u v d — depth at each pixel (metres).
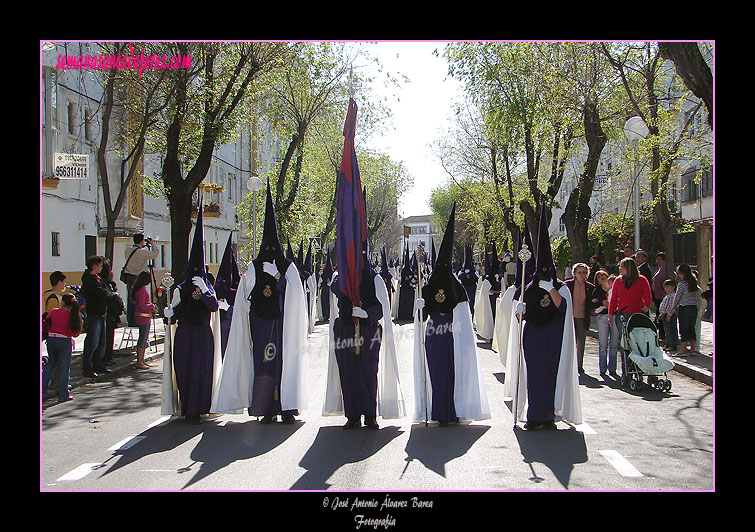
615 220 30.84
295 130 27.61
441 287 8.50
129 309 16.56
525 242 9.68
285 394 8.62
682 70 10.53
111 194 24.81
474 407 8.41
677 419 8.69
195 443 7.74
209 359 8.90
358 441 7.72
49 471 6.66
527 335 8.24
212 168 38.75
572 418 8.26
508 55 20.31
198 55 17.48
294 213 28.84
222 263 10.34
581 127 21.45
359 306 8.35
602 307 12.29
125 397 10.77
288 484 6.17
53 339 10.31
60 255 21.34
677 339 14.14
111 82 16.62
